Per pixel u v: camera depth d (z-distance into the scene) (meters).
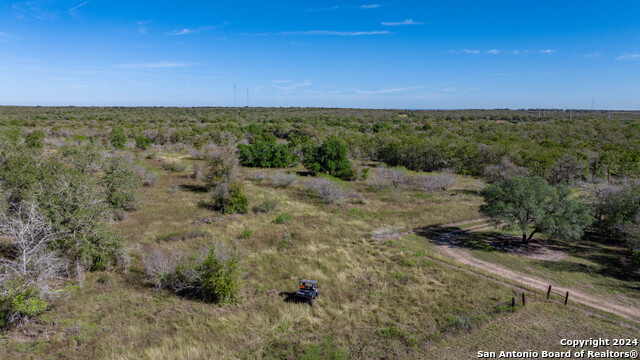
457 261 24.27
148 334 14.74
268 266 22.20
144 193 38.66
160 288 18.53
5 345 13.24
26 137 49.78
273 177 49.06
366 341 14.77
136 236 25.77
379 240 27.97
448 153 61.47
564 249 27.22
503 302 18.48
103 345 13.70
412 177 51.28
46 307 15.47
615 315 17.56
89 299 17.02
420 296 18.94
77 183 20.31
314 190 43.44
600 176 52.44
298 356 13.59
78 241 18.70
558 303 18.64
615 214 29.19
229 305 17.58
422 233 30.44
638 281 21.66
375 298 18.64
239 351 13.87
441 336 15.12
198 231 27.38
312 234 28.50
